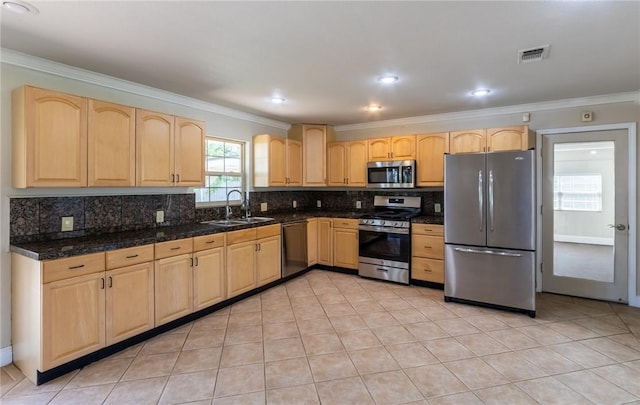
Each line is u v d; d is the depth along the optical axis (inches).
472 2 72.0
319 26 82.6
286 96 146.1
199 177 140.2
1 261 95.0
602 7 73.8
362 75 118.9
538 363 96.2
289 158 197.5
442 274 162.2
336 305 142.9
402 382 87.2
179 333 115.6
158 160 123.7
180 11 74.8
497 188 137.0
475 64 108.4
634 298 144.0
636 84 130.1
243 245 147.6
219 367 94.4
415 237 169.5
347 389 84.3
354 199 215.5
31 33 85.0
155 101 137.6
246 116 179.8
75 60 103.2
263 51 97.7
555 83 128.3
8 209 96.3
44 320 84.9
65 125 98.4
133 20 78.8
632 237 144.3
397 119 193.9
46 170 94.7
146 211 133.2
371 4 72.5
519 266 133.3
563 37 88.9
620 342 109.0
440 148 171.9
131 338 105.7
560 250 158.7
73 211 110.7
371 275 181.8
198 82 125.8
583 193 153.4
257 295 155.5
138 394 82.1
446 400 79.9
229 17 77.7
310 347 106.1
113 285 99.3
